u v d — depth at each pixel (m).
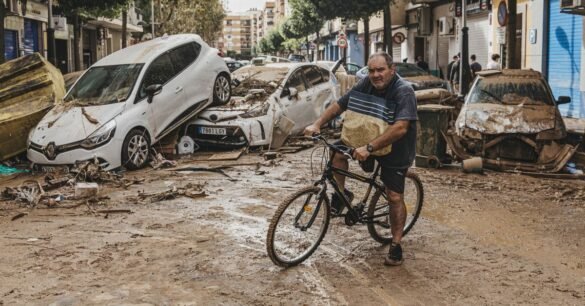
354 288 5.22
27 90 12.65
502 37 22.47
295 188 9.46
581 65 19.39
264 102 13.20
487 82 11.96
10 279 5.50
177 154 12.83
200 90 12.96
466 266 5.79
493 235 6.86
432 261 5.94
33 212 8.16
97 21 43.38
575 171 10.70
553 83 21.72
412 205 7.26
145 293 5.13
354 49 61.12
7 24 29.33
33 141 11.15
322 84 15.23
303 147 13.29
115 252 6.29
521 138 10.75
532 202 8.48
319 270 5.67
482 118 11.05
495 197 8.77
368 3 32.09
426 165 11.11
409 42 40.84
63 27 26.89
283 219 5.77
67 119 11.26
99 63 12.78
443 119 11.12
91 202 8.64
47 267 5.83
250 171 10.91
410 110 5.47
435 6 36.28
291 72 14.23
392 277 5.49
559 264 5.86
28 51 32.75
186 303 4.91
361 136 5.61
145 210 8.17
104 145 10.76
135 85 11.76
